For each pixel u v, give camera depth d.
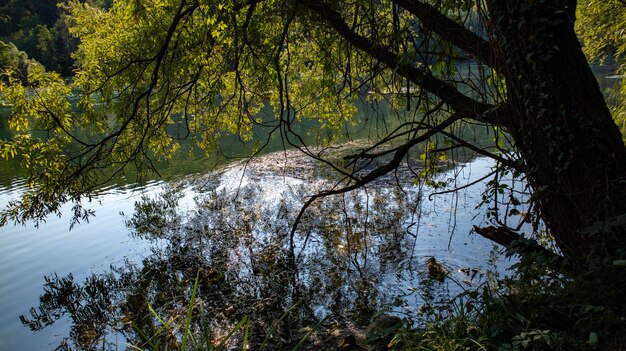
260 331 5.52
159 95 7.05
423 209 9.45
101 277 7.43
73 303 6.55
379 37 4.95
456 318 3.43
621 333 2.71
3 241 9.15
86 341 5.55
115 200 11.84
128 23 7.13
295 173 13.56
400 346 3.56
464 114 4.75
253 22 5.94
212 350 2.46
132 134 7.03
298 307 6.07
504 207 8.76
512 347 2.88
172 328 5.73
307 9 5.48
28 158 5.91
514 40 3.74
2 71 5.83
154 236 9.22
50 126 6.14
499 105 4.13
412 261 7.06
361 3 4.96
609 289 3.00
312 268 7.28
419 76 4.93
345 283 6.60
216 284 7.02
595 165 3.46
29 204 6.16
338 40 6.13
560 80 3.55
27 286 7.18
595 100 3.60
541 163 3.81
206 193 12.16
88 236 9.30
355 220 9.29
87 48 7.28
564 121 3.54
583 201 3.55
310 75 7.85
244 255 8.08
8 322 6.09
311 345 5.00
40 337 5.69
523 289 3.51
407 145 5.27
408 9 4.65
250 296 6.52
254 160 15.75
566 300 3.18
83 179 6.14
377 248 7.74
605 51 10.22
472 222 8.37
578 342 2.76
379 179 12.20
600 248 3.39
